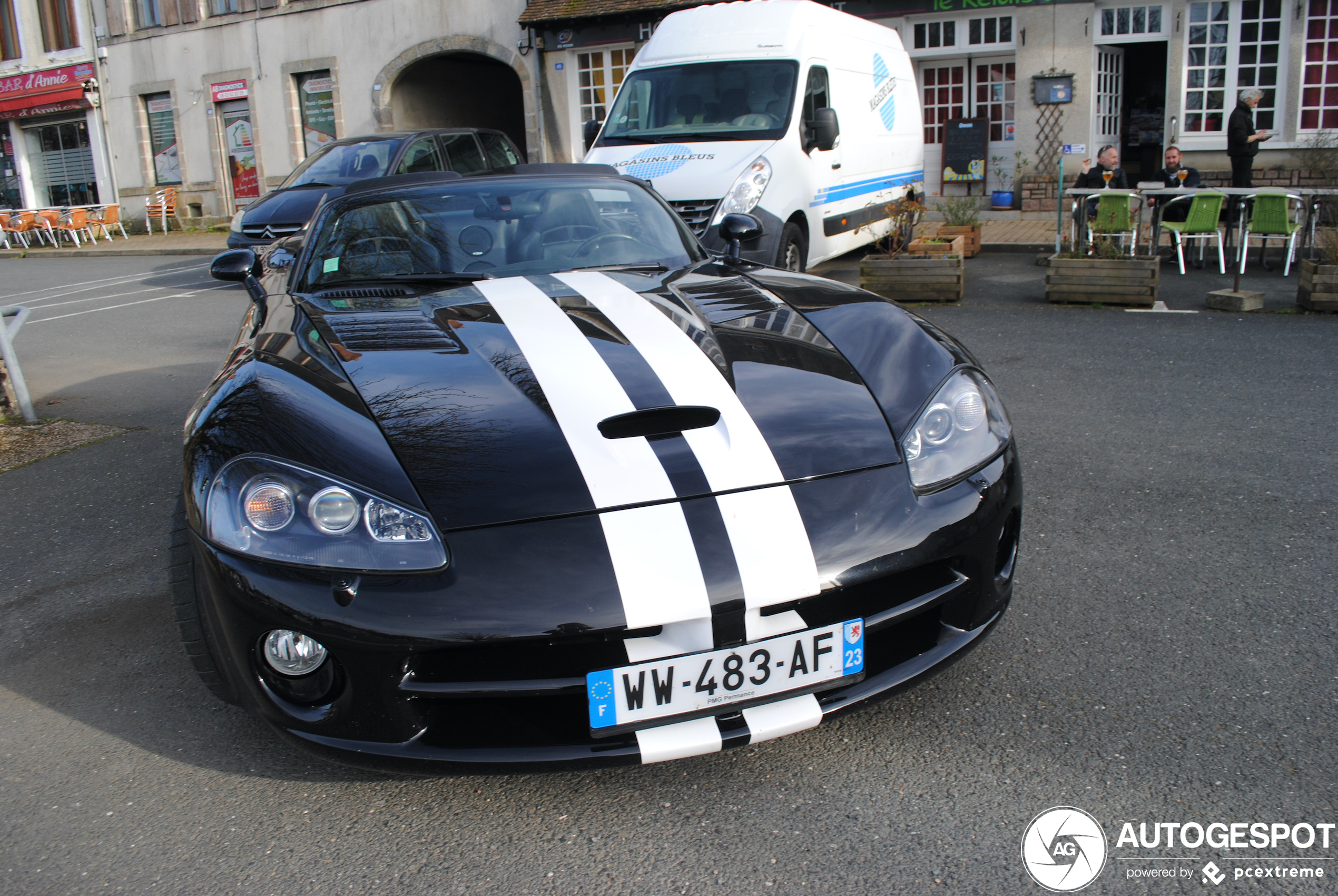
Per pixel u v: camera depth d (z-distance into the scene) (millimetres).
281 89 19328
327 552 1882
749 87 7672
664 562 1839
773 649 1910
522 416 2115
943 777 2084
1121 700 2311
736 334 2498
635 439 2047
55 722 2504
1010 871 1811
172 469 4504
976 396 2311
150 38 20797
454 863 1924
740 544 1877
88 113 22297
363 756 1915
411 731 1912
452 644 1798
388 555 1863
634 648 1850
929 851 1873
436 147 10641
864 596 1997
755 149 7203
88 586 3312
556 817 2045
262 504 1941
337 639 1847
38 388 6457
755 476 1986
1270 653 2475
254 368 2387
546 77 16375
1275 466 3779
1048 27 12484
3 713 2562
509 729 1947
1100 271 7207
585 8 15500
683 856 1903
